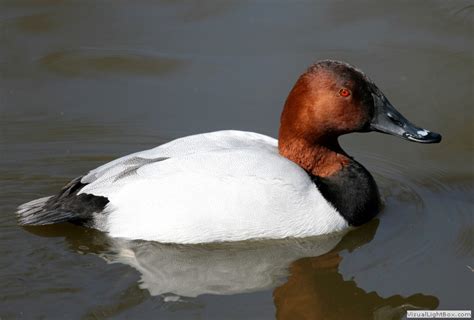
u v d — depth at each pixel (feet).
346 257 34.65
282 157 35.27
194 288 32.35
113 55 48.70
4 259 33.27
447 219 36.88
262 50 48.98
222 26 51.34
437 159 41.60
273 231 34.01
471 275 33.06
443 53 48.57
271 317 30.58
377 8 53.36
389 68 47.29
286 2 53.83
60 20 51.80
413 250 34.78
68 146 41.45
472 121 43.39
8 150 40.73
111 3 53.67
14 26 50.98
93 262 33.22
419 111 43.96
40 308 30.42
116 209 33.99
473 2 53.36
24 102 44.65
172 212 33.45
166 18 52.31
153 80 46.78
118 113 44.06
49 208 35.17
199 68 47.60
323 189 35.45
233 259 34.19
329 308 31.96
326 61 35.70
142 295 31.45
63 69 47.60
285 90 45.55
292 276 33.65
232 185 33.47
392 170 40.96
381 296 32.30
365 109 35.55
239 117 43.73
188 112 44.21
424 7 53.26
